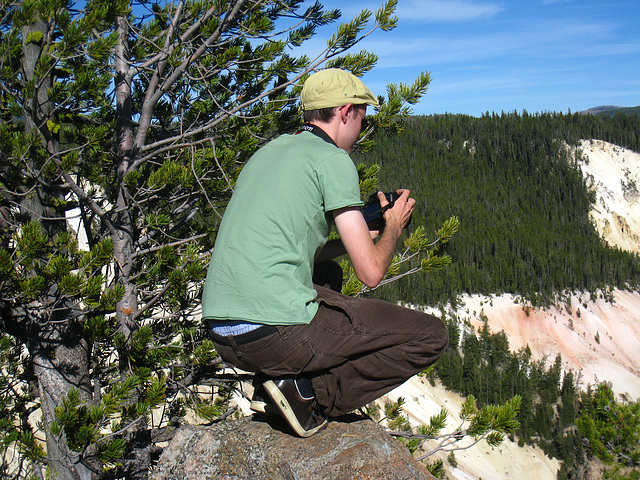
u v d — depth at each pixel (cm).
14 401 484
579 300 13788
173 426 457
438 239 404
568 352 12250
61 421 321
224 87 446
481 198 18938
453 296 12725
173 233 470
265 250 186
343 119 207
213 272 196
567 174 19438
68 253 379
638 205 19488
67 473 406
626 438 1092
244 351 194
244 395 448
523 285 13625
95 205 386
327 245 259
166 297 459
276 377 204
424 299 12356
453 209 17200
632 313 13812
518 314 12938
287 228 186
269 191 189
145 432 427
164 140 411
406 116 460
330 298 206
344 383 206
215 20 405
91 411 327
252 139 429
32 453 369
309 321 189
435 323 210
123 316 415
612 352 12650
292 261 188
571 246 15962
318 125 207
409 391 9119
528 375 10650
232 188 409
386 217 210
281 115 477
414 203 219
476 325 12269
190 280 384
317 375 206
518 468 8169
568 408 9269
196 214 486
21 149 330
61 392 412
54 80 395
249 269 186
